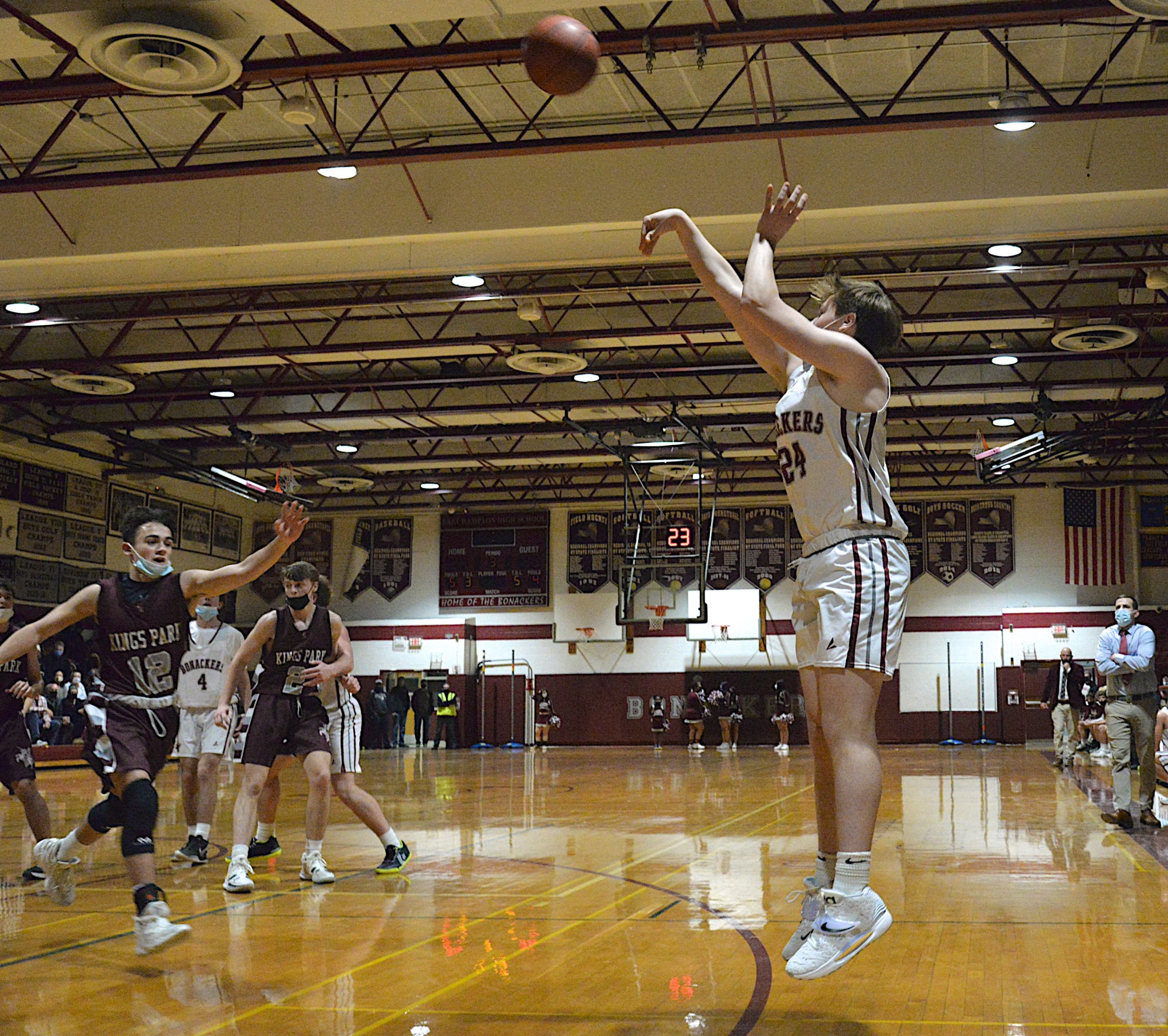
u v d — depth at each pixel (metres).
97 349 20.44
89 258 14.88
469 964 4.76
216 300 19.02
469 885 7.07
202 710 8.36
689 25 11.05
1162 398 21.66
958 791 14.55
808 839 9.38
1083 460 29.89
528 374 21.38
